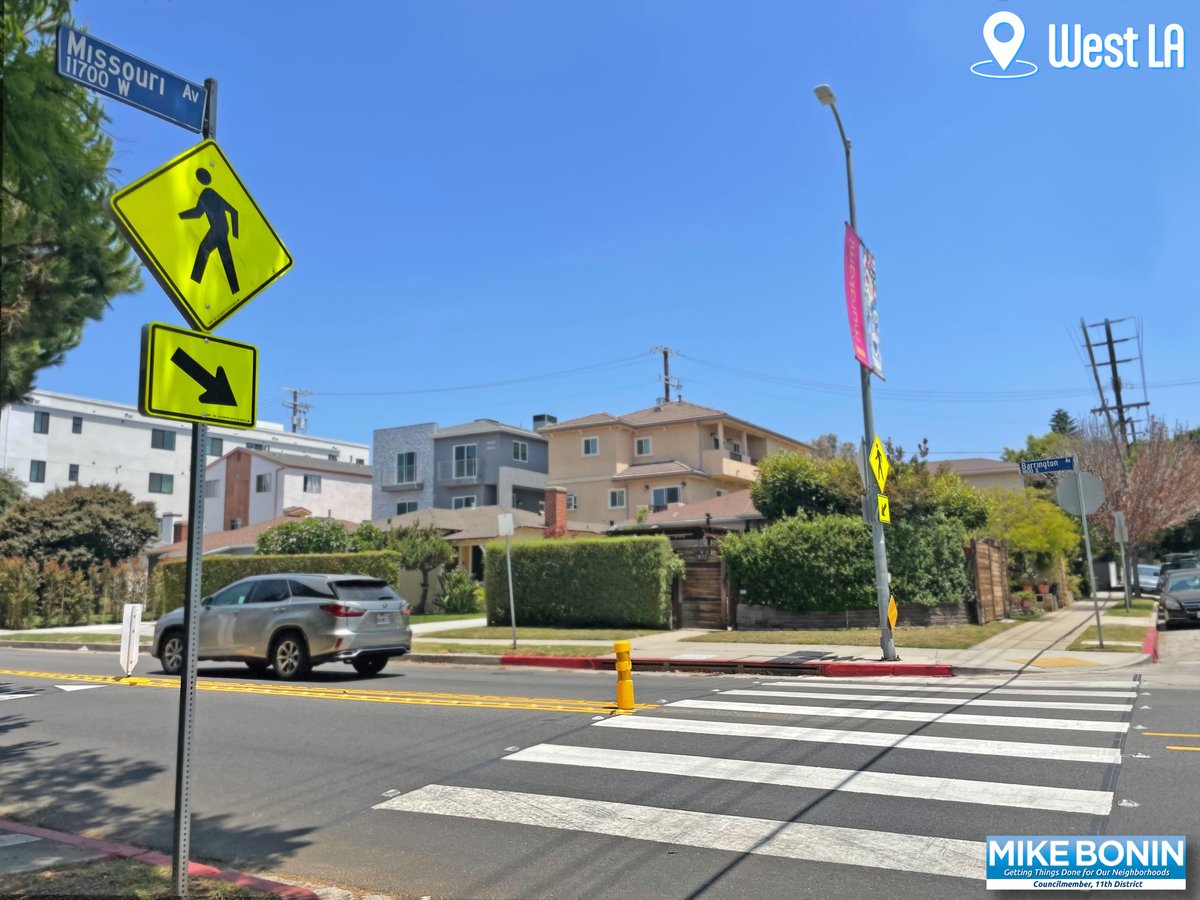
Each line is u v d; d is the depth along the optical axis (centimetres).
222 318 477
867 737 862
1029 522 2831
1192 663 1414
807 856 543
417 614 3192
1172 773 690
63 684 1462
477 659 1775
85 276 823
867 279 1578
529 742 888
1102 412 4019
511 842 593
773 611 2119
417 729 978
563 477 5028
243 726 1030
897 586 2012
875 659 1508
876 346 1605
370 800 708
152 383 414
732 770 750
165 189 457
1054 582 2969
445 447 5578
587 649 1784
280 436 7425
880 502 1527
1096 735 838
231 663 1827
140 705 1205
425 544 3173
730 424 4994
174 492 6278
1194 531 5653
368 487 5797
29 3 606
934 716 964
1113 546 3962
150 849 604
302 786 761
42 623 3170
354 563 2817
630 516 4778
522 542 2392
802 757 788
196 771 828
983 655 1522
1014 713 970
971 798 646
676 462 4794
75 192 652
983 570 2189
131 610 1516
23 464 5616
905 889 489
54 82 587
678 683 1344
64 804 728
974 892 484
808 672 1476
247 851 601
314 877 548
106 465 5975
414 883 529
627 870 533
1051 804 625
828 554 2055
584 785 721
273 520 4553
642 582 2198
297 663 1456
